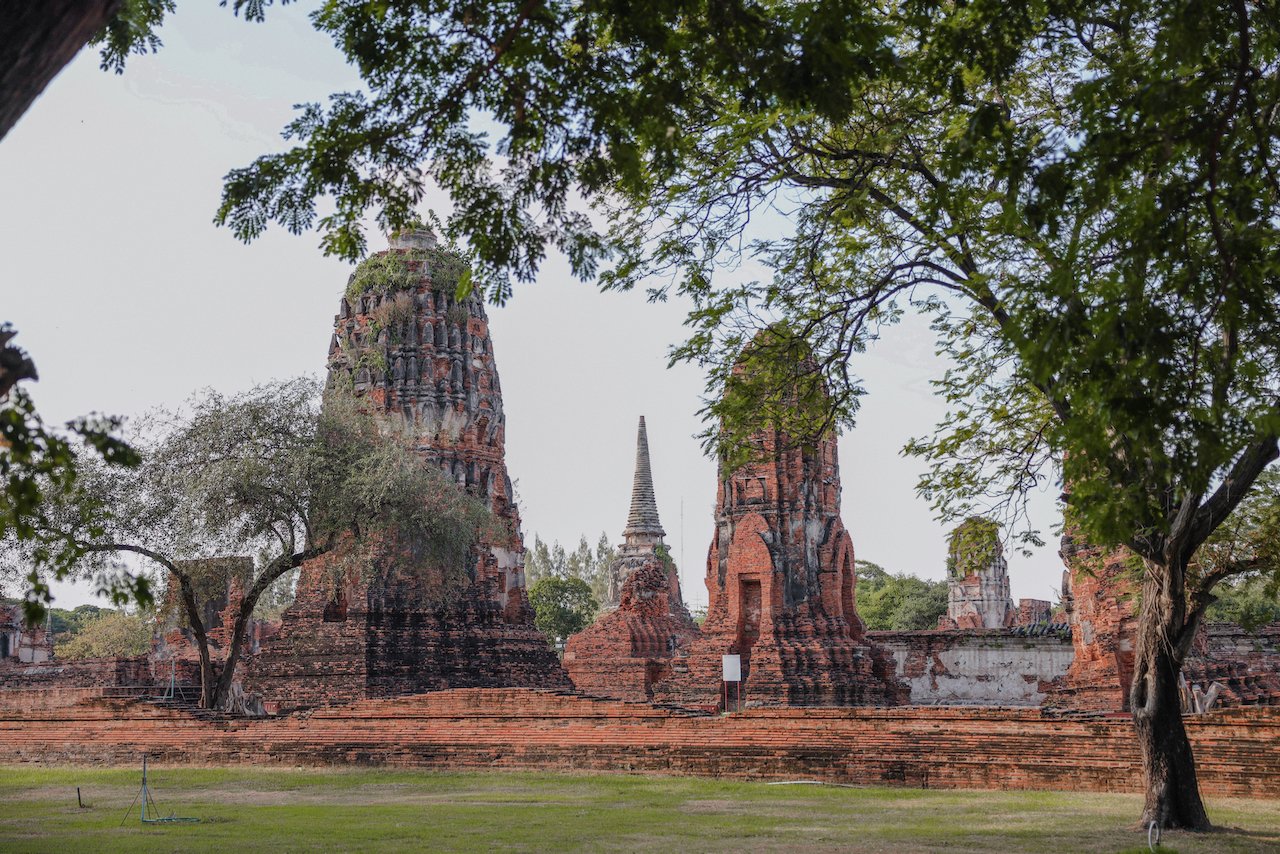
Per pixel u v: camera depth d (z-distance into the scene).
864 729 28.61
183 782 30.88
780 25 13.38
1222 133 13.59
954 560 26.47
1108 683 37.94
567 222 14.44
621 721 31.47
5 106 7.85
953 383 23.75
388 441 42.75
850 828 20.47
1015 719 27.11
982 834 19.64
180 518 38.44
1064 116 20.70
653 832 20.02
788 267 22.14
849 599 46.34
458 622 47.50
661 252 21.45
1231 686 43.22
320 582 44.31
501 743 32.53
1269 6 15.05
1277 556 22.77
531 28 13.30
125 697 38.56
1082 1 16.09
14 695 41.12
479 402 49.53
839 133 21.62
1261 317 14.45
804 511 45.53
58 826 21.58
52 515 36.00
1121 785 25.62
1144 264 13.62
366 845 18.61
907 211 21.28
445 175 14.34
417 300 48.81
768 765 29.30
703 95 18.44
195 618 40.50
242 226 13.75
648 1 12.91
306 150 13.52
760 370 23.00
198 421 40.28
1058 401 19.12
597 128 13.68
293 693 44.38
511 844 18.66
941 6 15.55
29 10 7.62
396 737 33.81
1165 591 20.47
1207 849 17.78
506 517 50.34
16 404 9.57
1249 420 13.88
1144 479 14.81
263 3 13.16
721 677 44.91
